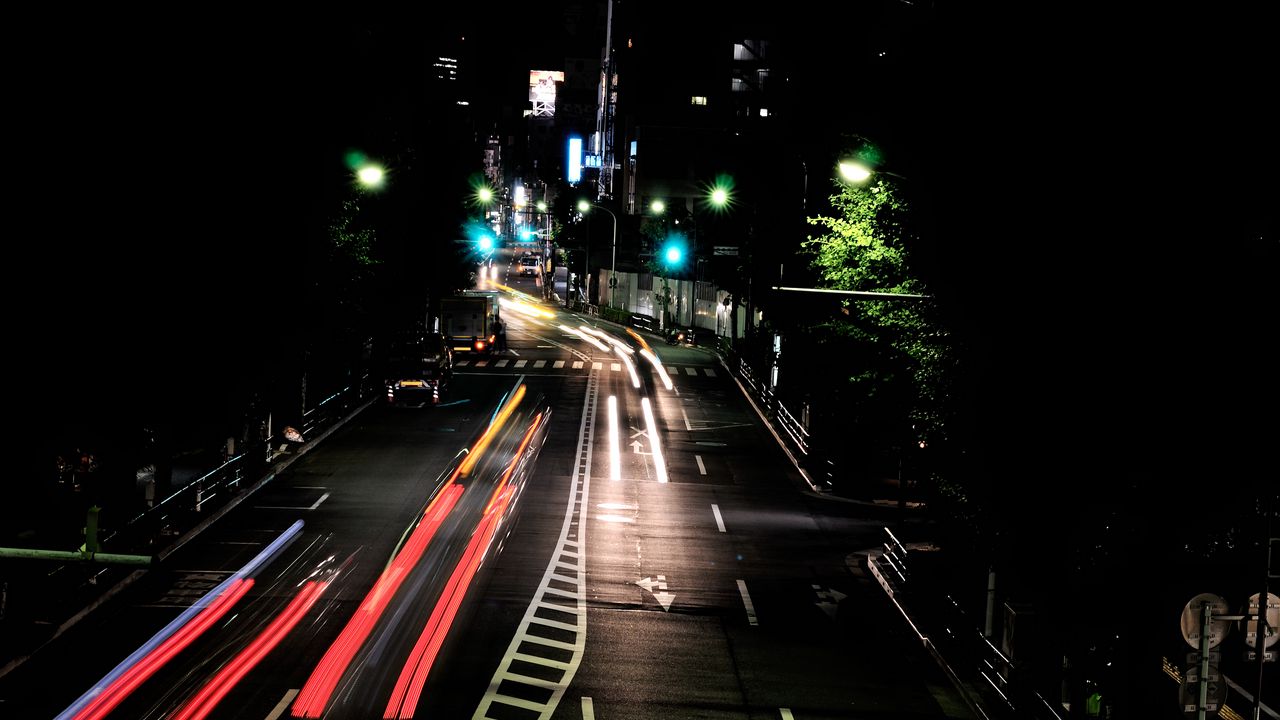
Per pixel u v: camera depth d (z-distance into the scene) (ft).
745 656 64.85
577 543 90.63
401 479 113.29
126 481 76.69
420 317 196.75
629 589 78.07
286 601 70.08
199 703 51.39
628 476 120.47
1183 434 42.09
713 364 227.61
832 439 120.37
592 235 380.37
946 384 59.26
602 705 54.85
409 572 78.33
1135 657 41.93
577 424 152.05
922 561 78.43
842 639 69.41
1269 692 52.47
